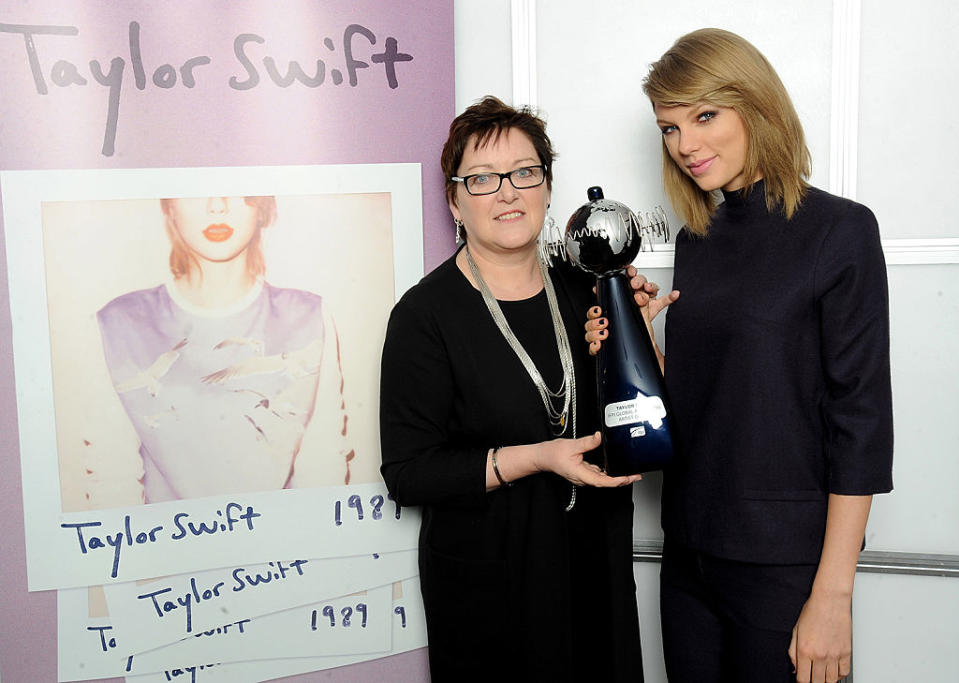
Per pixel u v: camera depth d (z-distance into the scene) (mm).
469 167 996
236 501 1094
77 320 1024
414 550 1182
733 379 934
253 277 1082
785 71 1239
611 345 958
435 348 1015
